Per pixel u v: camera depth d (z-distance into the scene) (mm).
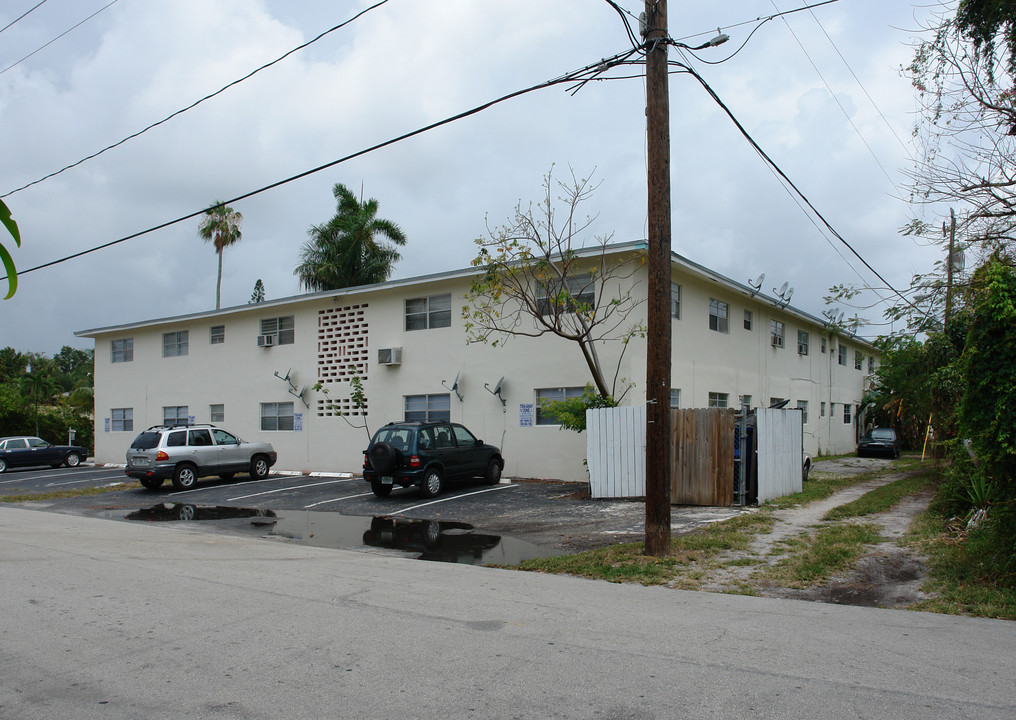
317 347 24234
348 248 35406
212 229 45094
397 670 4965
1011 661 5125
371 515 14484
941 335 15328
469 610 6734
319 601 7117
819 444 30000
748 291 22250
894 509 12766
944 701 4340
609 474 15359
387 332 22500
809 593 7539
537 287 19188
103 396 31359
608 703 4332
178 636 5844
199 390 27672
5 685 4762
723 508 13680
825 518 11984
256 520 14180
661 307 9469
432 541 11516
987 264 10992
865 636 5812
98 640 5750
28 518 14727
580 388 18547
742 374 23250
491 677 4809
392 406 22188
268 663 5148
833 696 4426
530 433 19312
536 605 6965
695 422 14305
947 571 7887
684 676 4801
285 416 25000
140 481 21141
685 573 8484
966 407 7945
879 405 30250
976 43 11578
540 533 11875
